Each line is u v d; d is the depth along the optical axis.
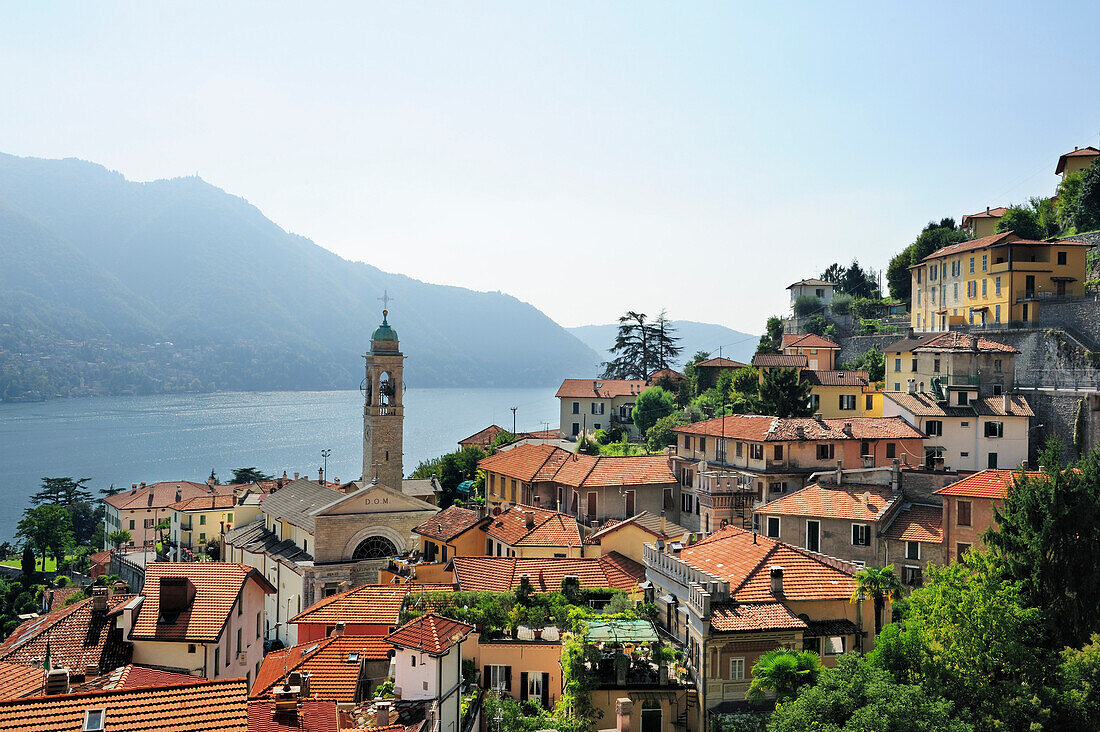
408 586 57.38
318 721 33.22
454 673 39.31
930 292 127.56
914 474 69.88
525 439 142.12
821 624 43.94
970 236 146.00
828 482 74.81
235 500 144.62
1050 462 51.47
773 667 39.59
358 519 86.38
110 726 26.78
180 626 48.44
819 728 35.31
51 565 169.50
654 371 181.00
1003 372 91.69
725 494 77.69
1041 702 40.56
